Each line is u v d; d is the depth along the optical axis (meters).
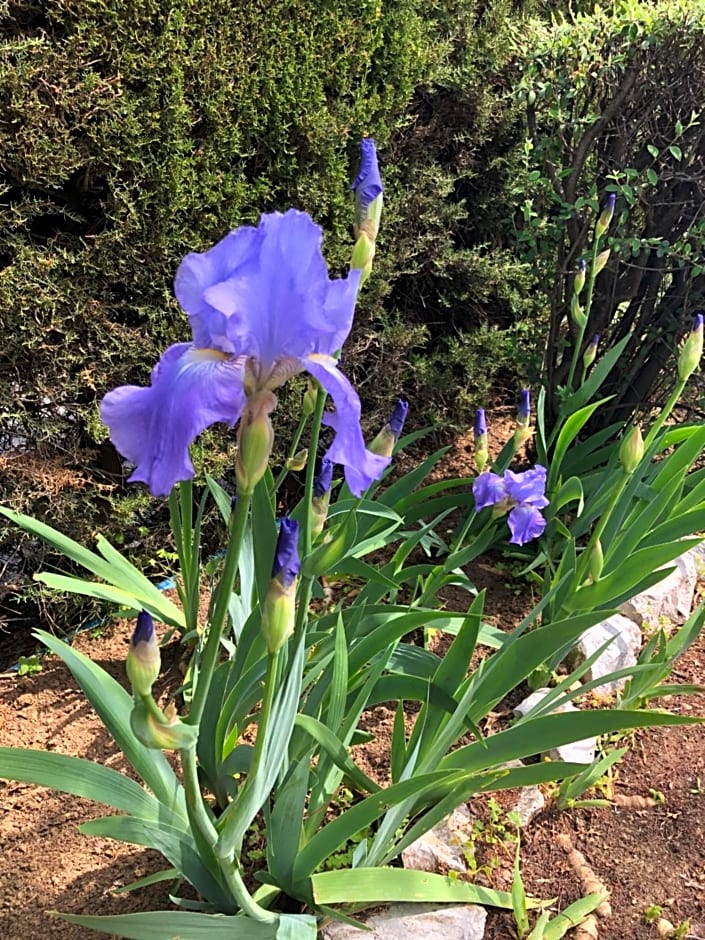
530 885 0.61
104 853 0.62
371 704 0.60
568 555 0.79
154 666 0.32
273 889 0.53
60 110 0.71
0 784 0.69
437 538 0.88
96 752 0.72
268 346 0.32
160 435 0.32
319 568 0.49
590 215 1.05
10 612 0.88
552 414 1.18
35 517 0.82
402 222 1.13
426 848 0.60
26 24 0.71
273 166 0.92
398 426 0.51
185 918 0.43
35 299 0.74
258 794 0.41
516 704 0.78
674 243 1.04
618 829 0.67
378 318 1.15
